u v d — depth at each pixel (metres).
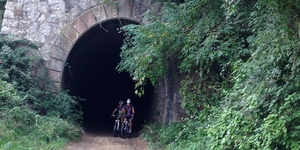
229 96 9.28
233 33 11.12
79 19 14.55
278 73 7.99
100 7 14.57
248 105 8.15
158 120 15.60
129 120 15.68
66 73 15.16
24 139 11.50
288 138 7.33
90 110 22.17
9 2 14.46
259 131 7.82
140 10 14.58
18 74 13.66
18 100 12.61
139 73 12.27
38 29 14.46
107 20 14.61
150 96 18.14
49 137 12.01
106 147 12.77
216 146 8.64
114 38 18.05
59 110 13.91
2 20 15.19
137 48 12.29
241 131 8.12
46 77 14.23
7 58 13.61
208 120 10.18
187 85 12.67
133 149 12.73
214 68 12.18
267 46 8.35
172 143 11.86
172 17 12.09
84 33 14.58
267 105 7.93
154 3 14.38
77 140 13.25
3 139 11.22
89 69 20.52
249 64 8.70
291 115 7.41
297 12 7.09
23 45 14.27
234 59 10.91
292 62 7.79
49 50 14.42
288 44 7.68
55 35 14.48
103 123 21.09
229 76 11.30
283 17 7.25
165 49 12.28
